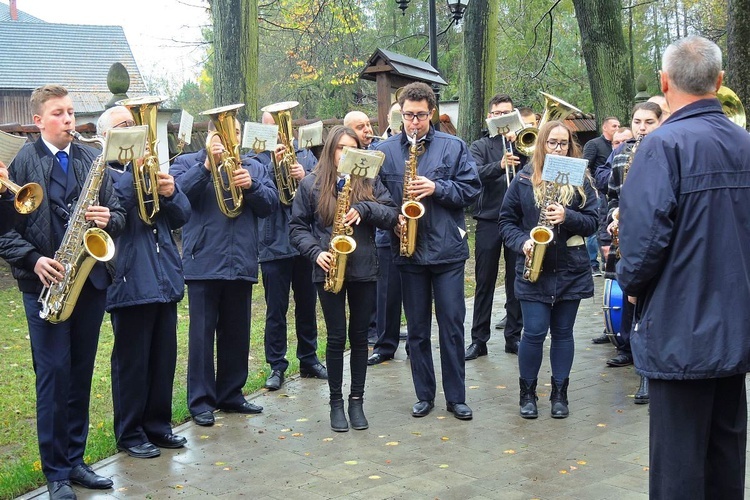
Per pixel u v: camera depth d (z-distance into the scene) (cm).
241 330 605
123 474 489
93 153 473
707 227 339
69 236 439
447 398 594
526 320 578
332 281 544
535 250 556
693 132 346
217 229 584
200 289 586
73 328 462
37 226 441
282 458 511
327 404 627
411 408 612
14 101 4119
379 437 547
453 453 512
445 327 586
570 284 570
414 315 590
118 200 478
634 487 449
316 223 568
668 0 3312
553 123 571
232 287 596
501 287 1156
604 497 436
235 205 577
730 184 343
